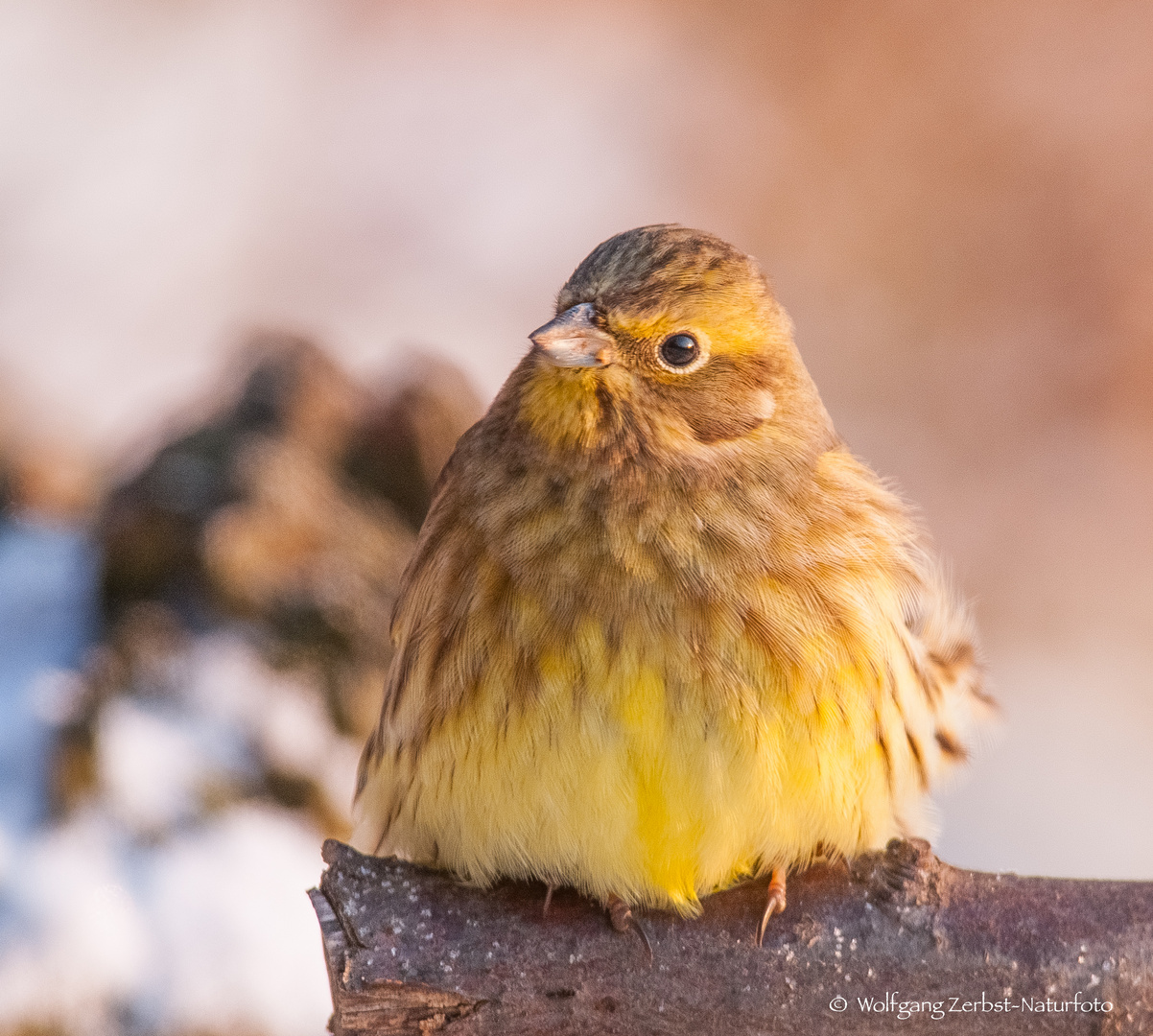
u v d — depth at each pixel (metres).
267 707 2.80
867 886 2.68
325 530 2.83
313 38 5.38
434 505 2.71
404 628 2.70
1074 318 4.80
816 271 4.97
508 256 4.76
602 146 5.20
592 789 2.68
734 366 2.70
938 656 2.72
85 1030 2.75
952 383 4.61
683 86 5.45
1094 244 4.96
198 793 2.78
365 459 2.85
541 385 2.69
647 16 5.69
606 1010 2.68
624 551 2.69
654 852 2.68
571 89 5.35
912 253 5.02
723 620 2.69
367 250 4.70
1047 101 5.38
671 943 2.68
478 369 4.21
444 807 2.69
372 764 2.71
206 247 4.58
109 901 2.76
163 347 4.09
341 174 4.94
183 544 2.82
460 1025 2.68
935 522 4.14
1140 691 3.56
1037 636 3.81
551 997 2.68
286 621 2.81
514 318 4.50
